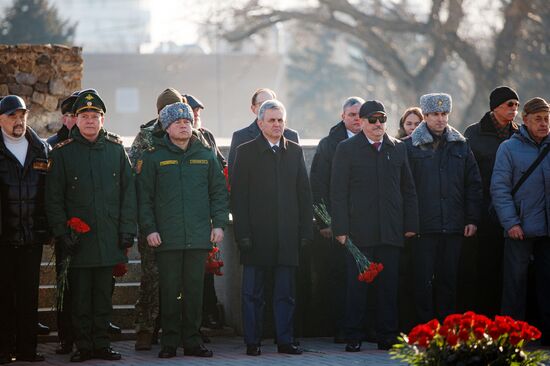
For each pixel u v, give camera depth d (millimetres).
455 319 11062
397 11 78062
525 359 11000
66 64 25438
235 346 17031
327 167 17625
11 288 15352
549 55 74438
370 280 15430
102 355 15469
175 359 15469
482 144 17641
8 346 15336
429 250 17078
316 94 115500
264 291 18000
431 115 17109
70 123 16938
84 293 15414
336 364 14820
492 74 73625
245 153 16359
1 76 25047
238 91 127688
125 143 24438
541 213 16391
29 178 15320
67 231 15258
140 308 16438
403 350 11383
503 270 17125
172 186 15758
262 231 16203
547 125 16484
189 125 15852
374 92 98688
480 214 17234
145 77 130750
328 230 17578
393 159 16688
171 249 15656
